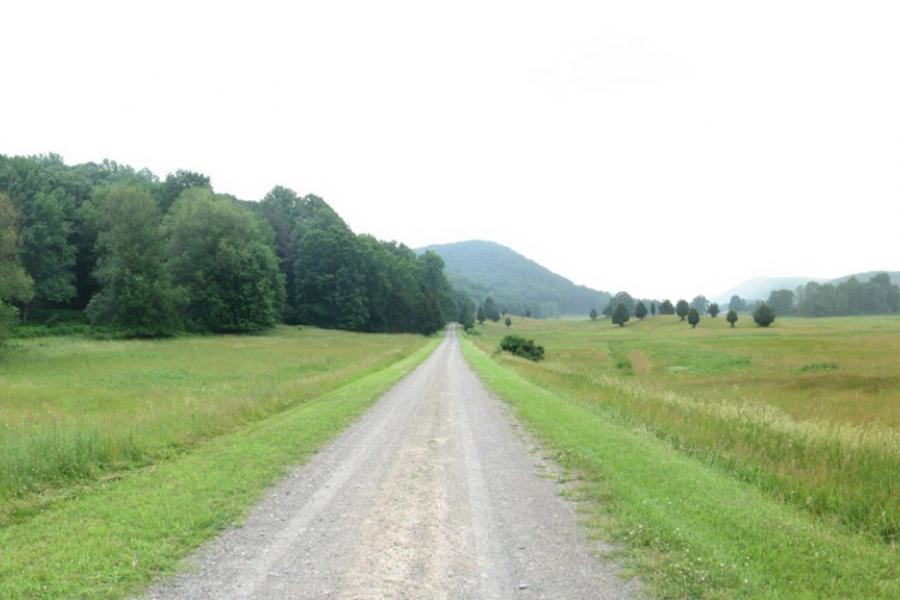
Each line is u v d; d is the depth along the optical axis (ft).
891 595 15.87
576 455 33.17
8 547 19.57
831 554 18.60
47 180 239.09
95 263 234.79
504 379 85.76
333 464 32.14
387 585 16.75
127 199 199.52
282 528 21.67
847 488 26.32
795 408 64.69
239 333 238.07
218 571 17.75
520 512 23.63
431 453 35.12
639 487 26.14
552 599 15.87
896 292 638.12
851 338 220.23
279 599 15.87
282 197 399.85
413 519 22.79
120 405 61.31
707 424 43.29
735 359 156.76
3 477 27.84
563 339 300.61
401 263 396.78
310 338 226.17
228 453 34.09
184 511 23.18
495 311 597.11
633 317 626.23
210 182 292.40
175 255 233.14
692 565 17.56
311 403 58.85
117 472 31.12
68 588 16.38
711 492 25.38
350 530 21.49
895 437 36.22
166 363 113.70
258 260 246.88
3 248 131.64
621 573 17.47
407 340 256.32
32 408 58.59
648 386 76.43
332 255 315.37
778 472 29.81
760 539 19.67
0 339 131.44
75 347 145.38
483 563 18.38
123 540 20.02
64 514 23.24
